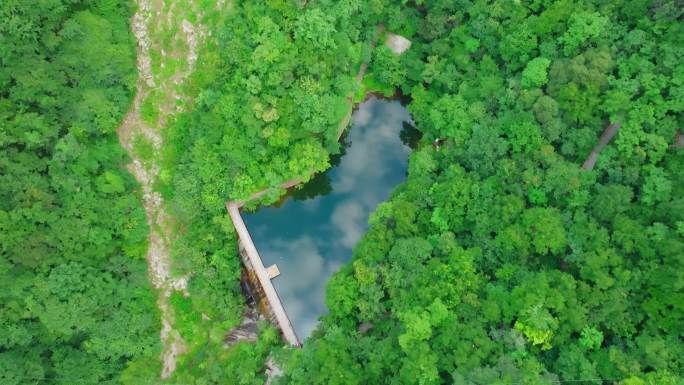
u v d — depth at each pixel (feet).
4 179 231.30
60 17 249.14
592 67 232.32
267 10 258.16
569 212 231.09
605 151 233.55
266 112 255.50
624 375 198.29
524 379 196.75
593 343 208.44
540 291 212.43
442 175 256.73
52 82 244.83
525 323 211.41
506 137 249.14
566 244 224.12
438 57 276.41
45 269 235.40
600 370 203.21
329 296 243.81
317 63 257.96
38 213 232.73
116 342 249.34
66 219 240.32
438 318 217.15
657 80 227.40
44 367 237.25
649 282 209.97
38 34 242.99
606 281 209.97
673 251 204.95
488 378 196.24
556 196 233.76
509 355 205.46
